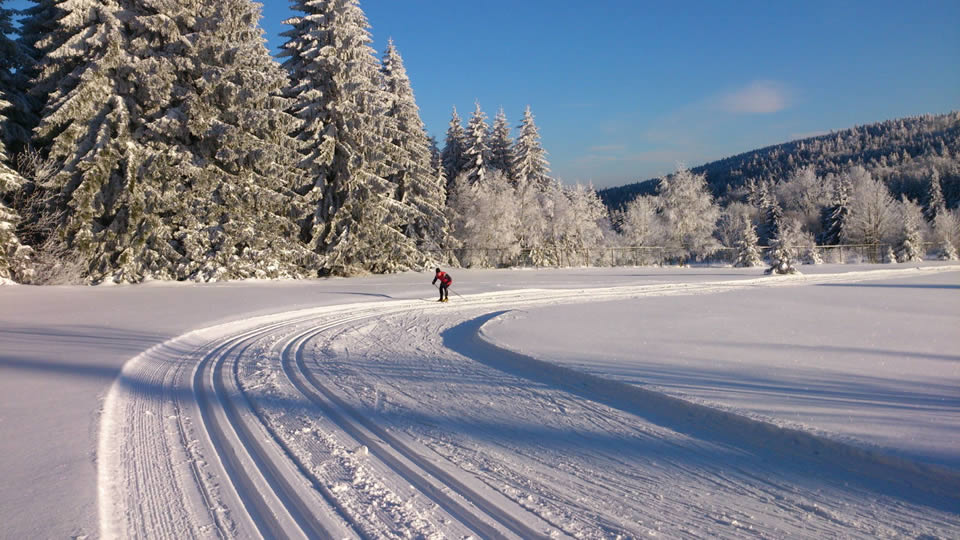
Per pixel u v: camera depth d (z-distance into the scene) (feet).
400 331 39.60
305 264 91.45
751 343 30.58
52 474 12.29
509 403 20.20
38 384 20.40
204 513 11.37
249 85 81.51
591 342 31.17
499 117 177.06
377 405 19.76
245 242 82.74
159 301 51.90
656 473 13.71
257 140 81.61
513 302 60.85
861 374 22.66
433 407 19.58
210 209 78.64
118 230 73.82
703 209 177.58
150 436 15.98
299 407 19.40
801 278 107.86
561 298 65.77
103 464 13.11
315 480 13.03
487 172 159.74
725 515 11.44
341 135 95.20
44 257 68.85
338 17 92.99
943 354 27.14
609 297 66.59
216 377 24.18
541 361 25.79
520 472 13.70
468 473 13.57
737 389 20.30
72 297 53.83
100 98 70.79
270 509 11.52
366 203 94.32
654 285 84.79
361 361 28.43
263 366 26.73
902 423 16.10
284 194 90.74
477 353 30.55
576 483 13.07
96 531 9.88
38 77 77.25
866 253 195.31
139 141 75.31
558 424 17.67
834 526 10.94
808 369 23.65
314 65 94.53
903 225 189.16
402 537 10.44
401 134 121.39
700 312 47.42
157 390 21.48
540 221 153.69
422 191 126.93
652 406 19.56
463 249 147.13
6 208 66.18
